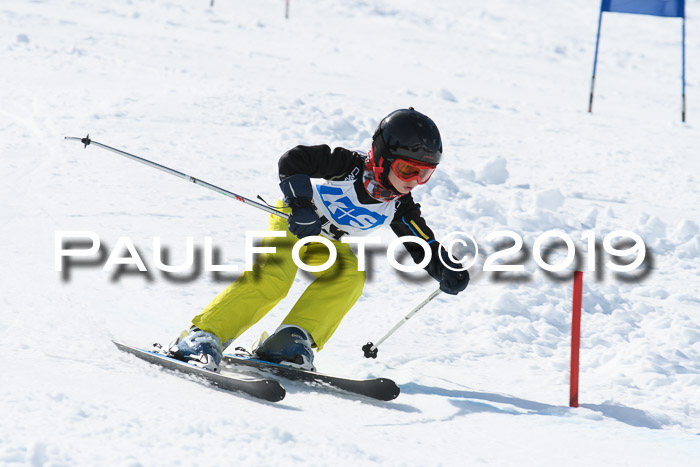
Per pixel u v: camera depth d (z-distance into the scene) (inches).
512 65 2977.4
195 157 1203.2
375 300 764.0
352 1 3865.7
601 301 838.5
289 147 1325.0
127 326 592.4
